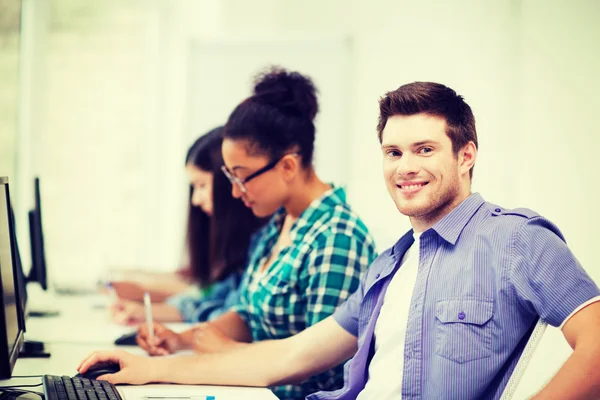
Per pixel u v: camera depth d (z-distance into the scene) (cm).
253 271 237
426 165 153
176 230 449
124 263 447
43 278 276
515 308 142
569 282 136
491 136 388
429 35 426
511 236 145
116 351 179
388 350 158
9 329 152
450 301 148
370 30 446
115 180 448
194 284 305
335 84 439
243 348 182
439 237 155
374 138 441
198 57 442
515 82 389
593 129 323
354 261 195
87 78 447
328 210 204
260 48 440
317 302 193
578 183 324
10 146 373
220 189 276
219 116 441
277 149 206
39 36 432
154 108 452
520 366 142
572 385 129
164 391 165
